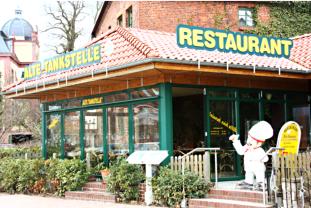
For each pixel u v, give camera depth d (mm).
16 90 19672
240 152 13148
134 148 15555
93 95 17516
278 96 17047
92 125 17625
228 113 15727
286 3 25875
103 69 14727
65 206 14328
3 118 36531
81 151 18172
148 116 15016
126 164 14430
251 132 12969
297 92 17562
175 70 13578
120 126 16219
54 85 17516
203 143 15203
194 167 13438
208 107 15250
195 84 14992
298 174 11602
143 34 17547
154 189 13719
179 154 15836
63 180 16594
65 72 17609
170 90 14453
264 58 17016
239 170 15648
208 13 24750
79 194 15945
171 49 15062
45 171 17641
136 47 15266
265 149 16328
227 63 14078
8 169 19172
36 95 20188
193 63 13516
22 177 18406
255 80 16391
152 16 23859
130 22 25922
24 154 22312
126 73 14133
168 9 24156
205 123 15195
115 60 15305
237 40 14570
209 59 14234
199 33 13867
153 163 13750
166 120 14289
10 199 16906
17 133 41062
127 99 15914
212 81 15367
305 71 15789
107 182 14945
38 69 19172
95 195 15344
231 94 15820
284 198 11352
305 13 26281
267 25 25453
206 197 13102
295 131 13461
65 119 19219
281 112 17047
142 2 23719
